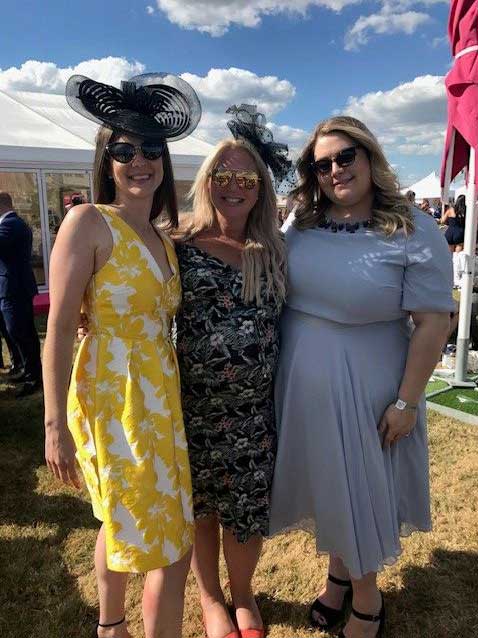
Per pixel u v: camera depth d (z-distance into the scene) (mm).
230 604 2355
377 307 1842
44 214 10328
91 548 2828
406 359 1965
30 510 3211
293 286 1979
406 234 1792
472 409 4465
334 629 2252
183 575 1860
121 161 1689
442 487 3242
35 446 4117
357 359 1911
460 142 4688
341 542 1970
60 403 1680
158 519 1716
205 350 1881
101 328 1697
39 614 2357
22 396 5199
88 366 1730
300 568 2613
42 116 10992
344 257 1859
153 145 1697
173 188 1959
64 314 1632
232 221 1971
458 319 5141
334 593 2285
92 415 1710
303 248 1970
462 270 4902
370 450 1933
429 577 2494
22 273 5133
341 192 1863
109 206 1737
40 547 2840
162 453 1734
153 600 1814
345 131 1838
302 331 1980
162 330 1807
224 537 2193
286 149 2020
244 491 1999
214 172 1929
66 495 3371
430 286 1791
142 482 1678
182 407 1985
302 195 2061
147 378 1725
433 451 3717
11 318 5141
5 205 5312
